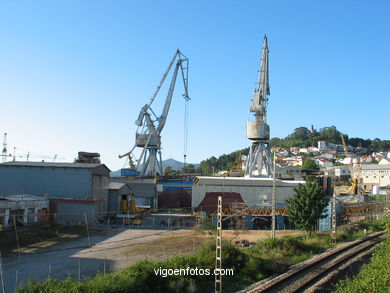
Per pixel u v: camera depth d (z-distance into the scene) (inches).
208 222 1748.3
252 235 1480.1
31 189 1820.9
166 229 1566.2
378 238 1376.7
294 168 4335.6
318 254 1116.5
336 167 5032.0
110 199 2010.3
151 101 3602.4
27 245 1171.3
